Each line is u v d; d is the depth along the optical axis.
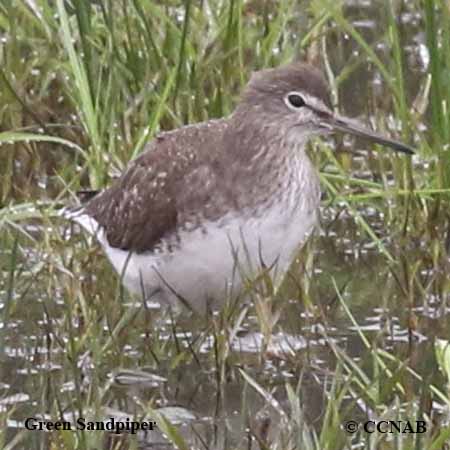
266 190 12.66
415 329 13.35
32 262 14.12
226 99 15.93
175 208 12.72
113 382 12.54
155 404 12.36
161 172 12.92
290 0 16.97
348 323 13.51
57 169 15.98
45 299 13.53
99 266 13.93
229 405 12.35
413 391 12.30
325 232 15.07
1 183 15.64
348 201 14.79
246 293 12.79
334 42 18.48
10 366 12.72
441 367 12.28
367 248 14.82
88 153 15.62
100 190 14.45
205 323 13.17
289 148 12.97
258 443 11.63
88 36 15.82
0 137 14.91
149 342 13.03
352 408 11.97
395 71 16.02
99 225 13.50
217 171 12.74
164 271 12.90
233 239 12.62
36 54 16.78
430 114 16.31
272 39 16.19
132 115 15.68
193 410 12.28
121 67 15.87
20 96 16.44
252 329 13.33
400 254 14.12
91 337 12.67
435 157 15.05
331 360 12.91
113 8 16.47
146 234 12.88
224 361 12.57
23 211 14.72
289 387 11.64
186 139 13.08
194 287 12.91
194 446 11.70
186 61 15.94
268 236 12.67
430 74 15.07
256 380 12.60
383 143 13.42
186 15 15.38
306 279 13.65
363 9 19.27
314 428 11.84
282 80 13.00
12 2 16.62
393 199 14.94
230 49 16.14
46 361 12.78
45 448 11.55
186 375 12.72
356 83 17.77
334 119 13.21
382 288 14.01
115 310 13.21
